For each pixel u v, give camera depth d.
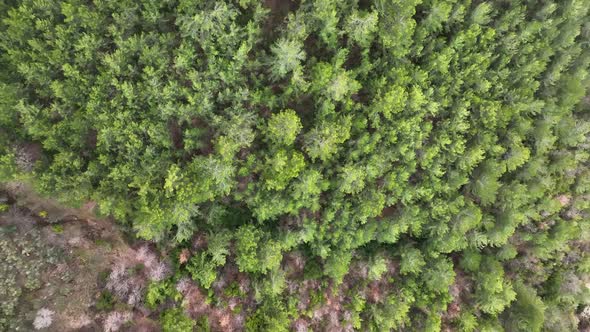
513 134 29.14
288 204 27.97
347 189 27.83
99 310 25.73
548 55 28.88
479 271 30.42
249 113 26.41
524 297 29.97
